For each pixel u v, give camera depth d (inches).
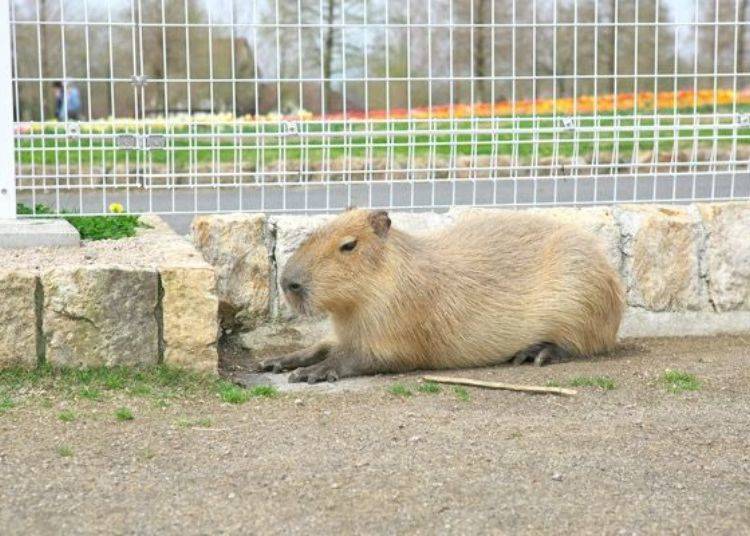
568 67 404.5
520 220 216.2
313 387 200.7
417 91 386.6
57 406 186.5
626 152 331.0
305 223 225.1
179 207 305.1
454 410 187.5
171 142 235.5
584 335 212.8
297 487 164.4
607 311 213.6
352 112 374.9
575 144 239.0
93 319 197.0
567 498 162.7
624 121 329.4
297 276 202.7
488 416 184.9
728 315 231.6
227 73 374.9
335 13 372.8
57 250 211.6
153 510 160.4
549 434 178.2
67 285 196.1
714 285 231.3
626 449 174.1
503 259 211.3
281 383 204.1
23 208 235.8
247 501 161.9
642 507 161.3
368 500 161.9
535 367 209.2
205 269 199.3
